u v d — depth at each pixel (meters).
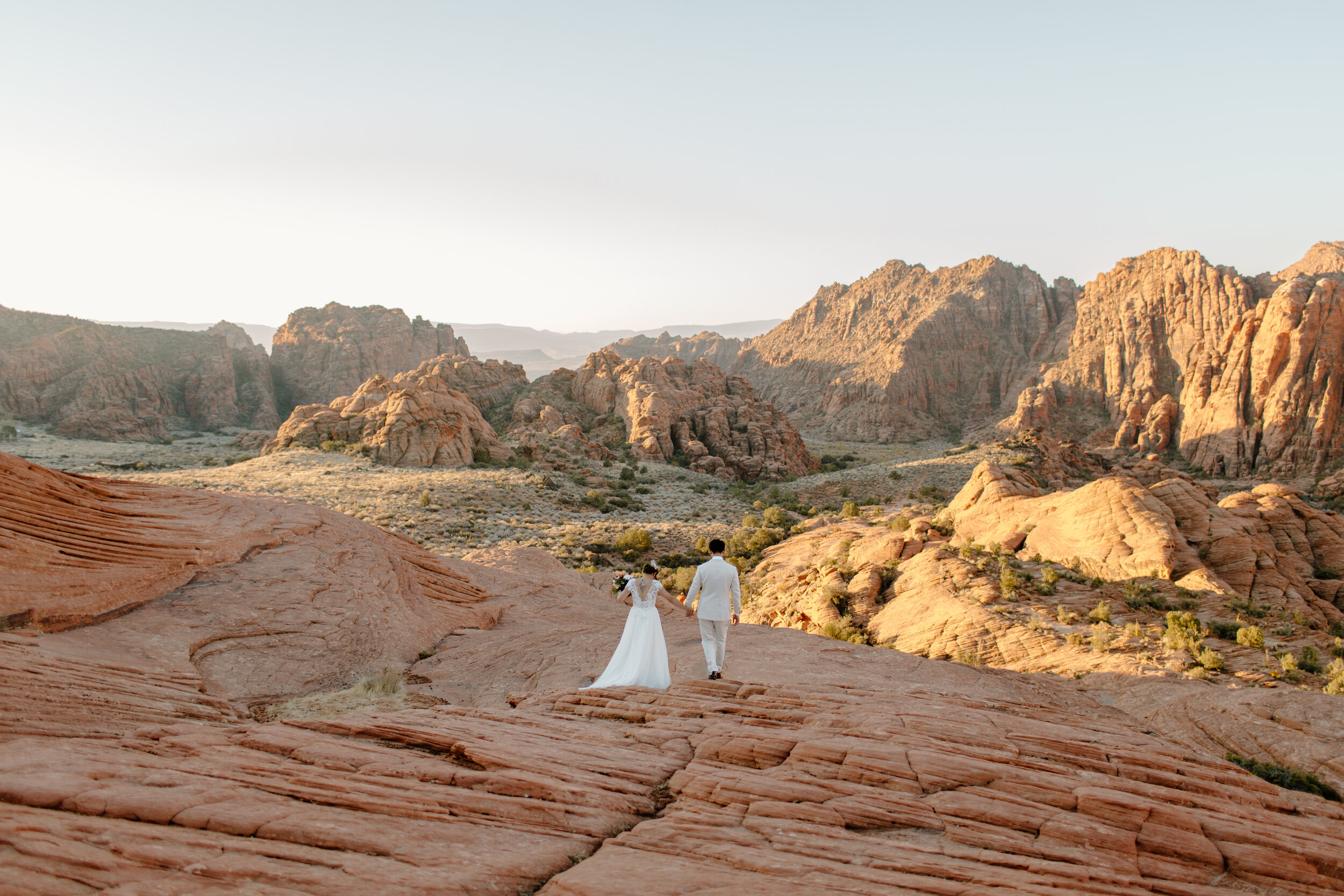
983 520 62.94
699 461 136.38
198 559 13.39
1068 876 4.68
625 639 9.76
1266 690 16.22
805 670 12.01
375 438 107.81
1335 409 146.00
